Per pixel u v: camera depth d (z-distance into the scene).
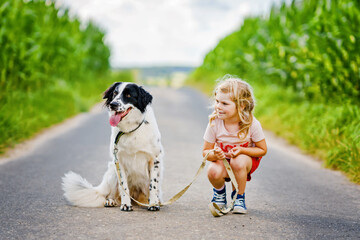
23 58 9.06
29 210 3.22
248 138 3.21
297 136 7.04
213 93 3.40
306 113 7.85
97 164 5.03
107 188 3.47
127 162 3.36
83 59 15.98
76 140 6.73
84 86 14.30
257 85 12.53
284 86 11.27
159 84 29.19
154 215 3.15
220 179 3.20
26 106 8.22
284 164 5.38
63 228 2.80
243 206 3.20
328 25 8.14
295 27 10.80
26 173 4.50
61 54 12.02
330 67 7.66
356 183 4.42
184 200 3.61
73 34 15.04
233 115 3.14
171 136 7.34
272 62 11.34
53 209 3.26
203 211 3.27
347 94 7.41
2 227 2.81
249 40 14.16
